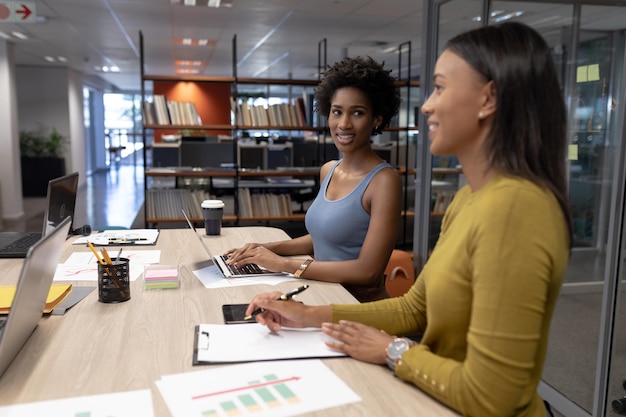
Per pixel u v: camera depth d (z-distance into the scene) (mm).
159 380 1023
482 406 864
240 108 5730
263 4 6141
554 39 4105
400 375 1021
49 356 1127
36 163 11141
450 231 1005
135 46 9297
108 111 20031
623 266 2500
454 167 3803
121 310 1422
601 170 4930
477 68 913
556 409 2791
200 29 7758
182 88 12492
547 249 834
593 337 3648
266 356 1130
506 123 895
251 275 1766
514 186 872
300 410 924
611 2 3676
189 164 6121
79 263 1925
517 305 832
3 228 7594
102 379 1026
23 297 1047
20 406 925
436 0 3562
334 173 2023
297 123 5852
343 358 1133
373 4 6133
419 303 1227
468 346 896
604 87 4359
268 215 5961
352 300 1531
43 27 7355
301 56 10922
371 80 1874
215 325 1302
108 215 8547
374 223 1776
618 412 2576
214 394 972
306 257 2121
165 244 2295
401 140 9797
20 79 11891
